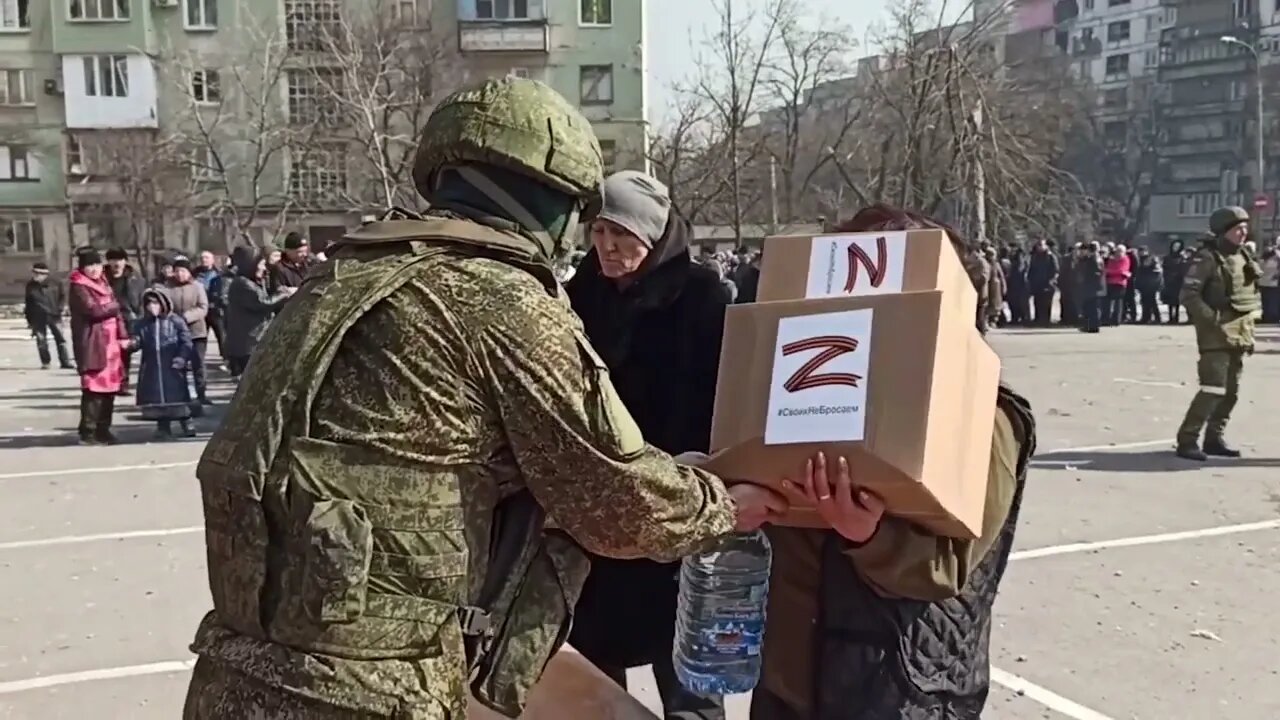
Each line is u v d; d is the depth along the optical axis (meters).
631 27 41.91
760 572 2.53
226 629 1.72
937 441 1.92
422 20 37.28
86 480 8.80
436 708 1.64
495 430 1.71
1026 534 6.68
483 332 1.68
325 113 36.47
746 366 2.09
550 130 1.83
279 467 1.64
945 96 17.52
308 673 1.60
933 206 18.05
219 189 41.00
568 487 1.74
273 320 1.80
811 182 31.86
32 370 19.16
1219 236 8.98
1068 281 25.72
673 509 1.81
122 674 4.61
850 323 2.01
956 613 2.18
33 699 4.35
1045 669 4.56
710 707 3.19
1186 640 4.87
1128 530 6.77
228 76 41.06
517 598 1.83
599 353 3.11
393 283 1.68
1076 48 85.31
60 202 43.34
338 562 1.58
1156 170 75.69
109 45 41.69
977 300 2.23
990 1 20.67
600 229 2.98
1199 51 75.19
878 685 2.14
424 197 1.94
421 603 1.64
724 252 28.14
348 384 1.65
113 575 6.04
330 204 40.25
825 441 1.96
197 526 7.16
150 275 40.91
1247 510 7.27
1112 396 13.20
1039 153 25.53
